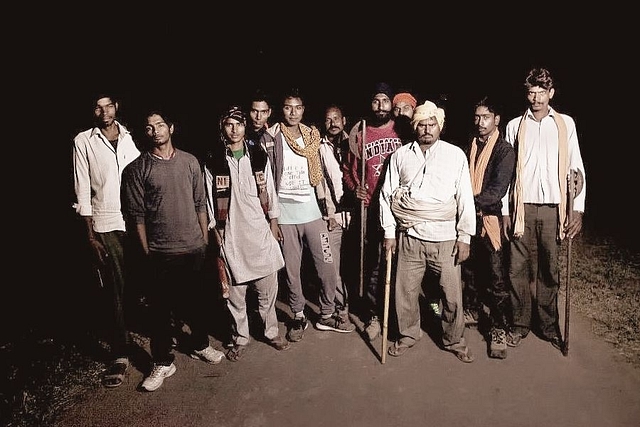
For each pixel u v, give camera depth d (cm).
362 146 377
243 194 348
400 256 360
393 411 314
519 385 332
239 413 319
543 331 375
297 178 380
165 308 341
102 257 354
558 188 346
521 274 362
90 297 479
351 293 467
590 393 321
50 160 818
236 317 369
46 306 471
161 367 346
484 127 350
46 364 372
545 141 346
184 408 325
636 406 307
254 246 355
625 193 715
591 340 374
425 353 372
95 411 324
